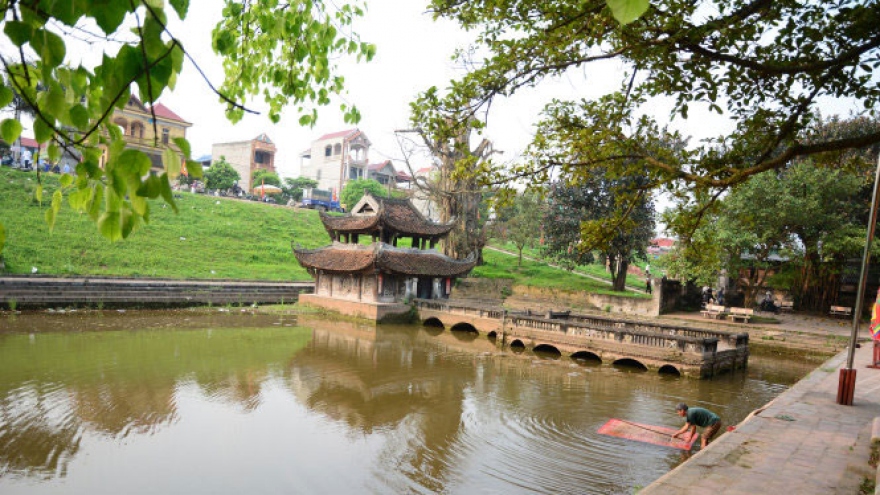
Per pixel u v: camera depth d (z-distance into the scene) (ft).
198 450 47.34
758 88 28.02
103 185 10.87
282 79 24.82
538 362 89.35
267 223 216.33
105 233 10.18
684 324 122.72
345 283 135.64
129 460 44.60
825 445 35.29
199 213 205.05
